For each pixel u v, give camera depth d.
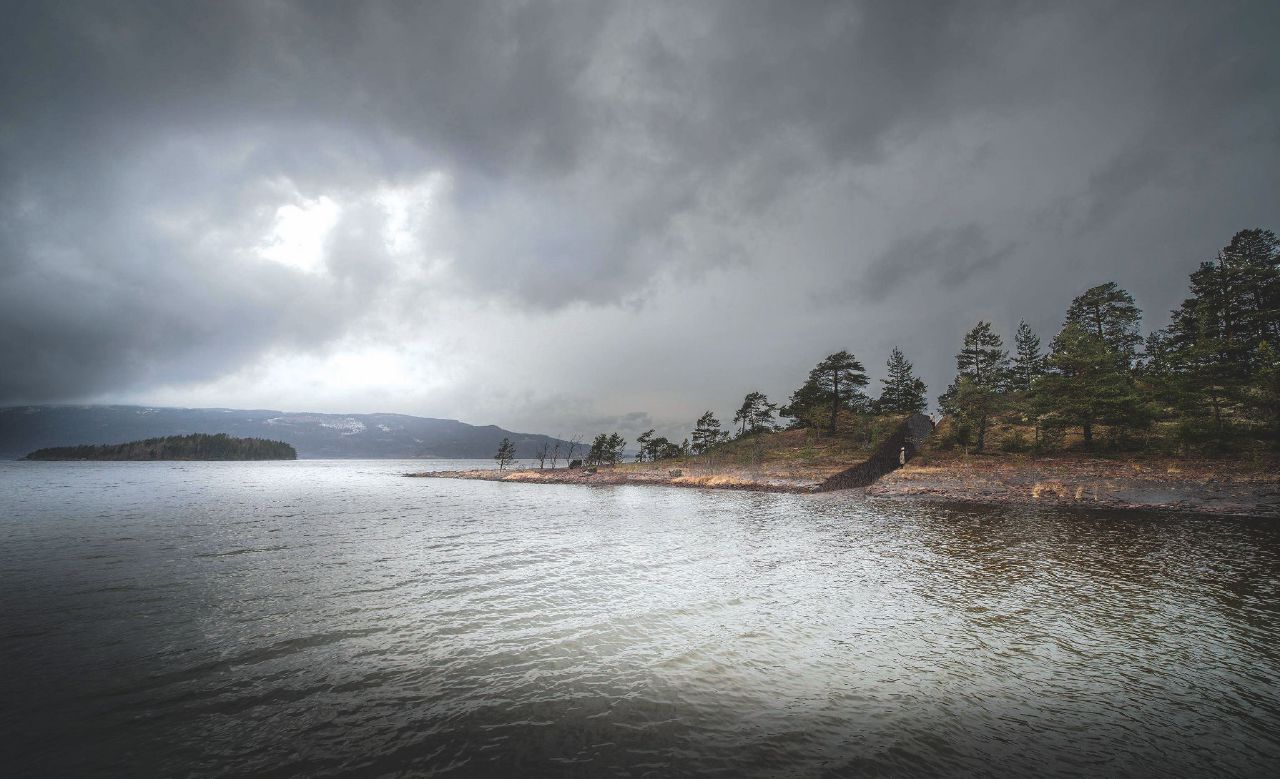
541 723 9.34
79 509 44.12
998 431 74.06
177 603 16.55
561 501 58.75
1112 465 52.00
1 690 10.34
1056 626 15.05
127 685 10.70
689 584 19.95
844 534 32.34
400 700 10.20
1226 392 50.06
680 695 10.57
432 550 26.95
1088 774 7.94
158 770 7.79
